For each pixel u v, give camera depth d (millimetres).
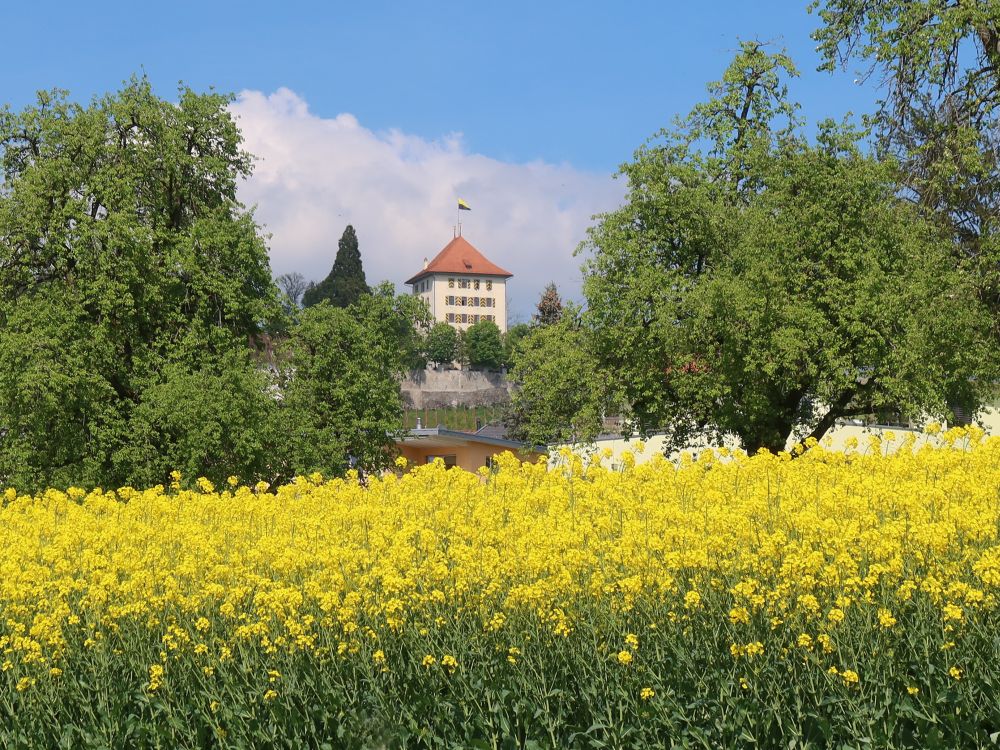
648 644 7996
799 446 15180
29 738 8422
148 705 8445
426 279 184625
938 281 28484
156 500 15273
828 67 30406
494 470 16500
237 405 30031
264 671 8469
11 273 31078
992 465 13164
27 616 10125
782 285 29781
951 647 7375
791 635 7777
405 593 9070
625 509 11422
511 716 7738
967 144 28453
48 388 29078
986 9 27734
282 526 12742
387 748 7680
